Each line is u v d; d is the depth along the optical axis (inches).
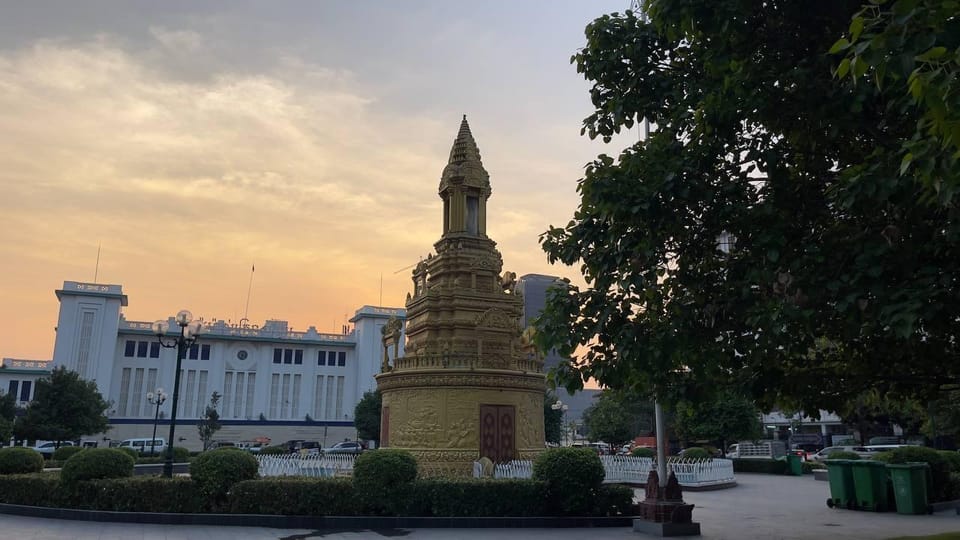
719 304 360.2
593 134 449.7
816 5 346.3
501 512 651.5
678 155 384.5
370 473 643.5
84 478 673.6
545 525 643.5
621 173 388.5
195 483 652.7
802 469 1535.4
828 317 331.9
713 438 1752.0
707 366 384.8
